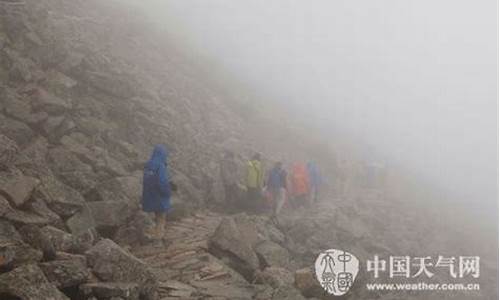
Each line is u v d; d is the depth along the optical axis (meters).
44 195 9.93
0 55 14.60
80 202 10.57
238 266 11.13
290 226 15.70
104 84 17.28
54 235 8.60
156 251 11.12
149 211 11.80
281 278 10.70
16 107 13.15
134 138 16.41
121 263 8.48
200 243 11.78
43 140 12.86
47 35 17.20
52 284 7.19
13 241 7.66
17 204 8.90
